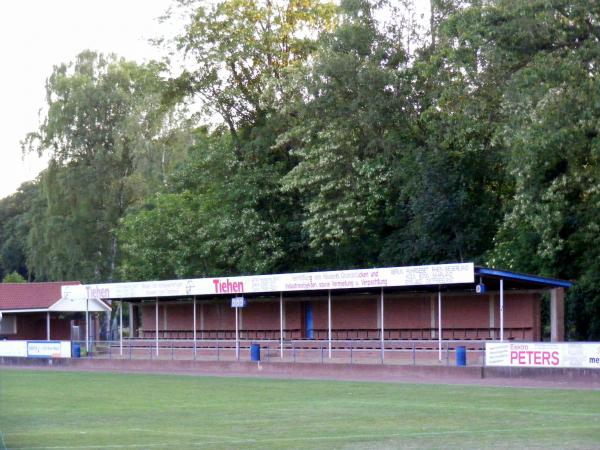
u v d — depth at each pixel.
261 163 66.38
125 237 70.81
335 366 43.50
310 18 65.69
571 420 22.39
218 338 57.69
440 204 54.81
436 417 23.75
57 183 81.31
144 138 79.06
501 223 54.12
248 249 63.56
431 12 56.56
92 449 18.27
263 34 65.38
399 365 40.97
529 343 37.00
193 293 50.50
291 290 45.81
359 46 56.19
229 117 69.12
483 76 45.31
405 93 55.62
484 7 41.97
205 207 65.88
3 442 19.58
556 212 41.94
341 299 51.91
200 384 38.75
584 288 48.53
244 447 18.25
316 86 55.88
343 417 24.33
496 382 35.91
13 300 70.94
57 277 85.06
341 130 56.41
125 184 79.94
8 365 60.06
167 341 55.75
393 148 56.44
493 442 18.41
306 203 61.78
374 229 61.41
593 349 35.22
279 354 51.47
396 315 49.44
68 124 81.94
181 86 68.06
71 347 57.41
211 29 65.75
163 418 24.95
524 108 40.00
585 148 39.94
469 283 41.41
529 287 44.06
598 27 39.81
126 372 49.62
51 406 29.39
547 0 39.34
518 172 42.00
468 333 46.44
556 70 38.31
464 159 54.91
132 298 58.59
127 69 84.81
